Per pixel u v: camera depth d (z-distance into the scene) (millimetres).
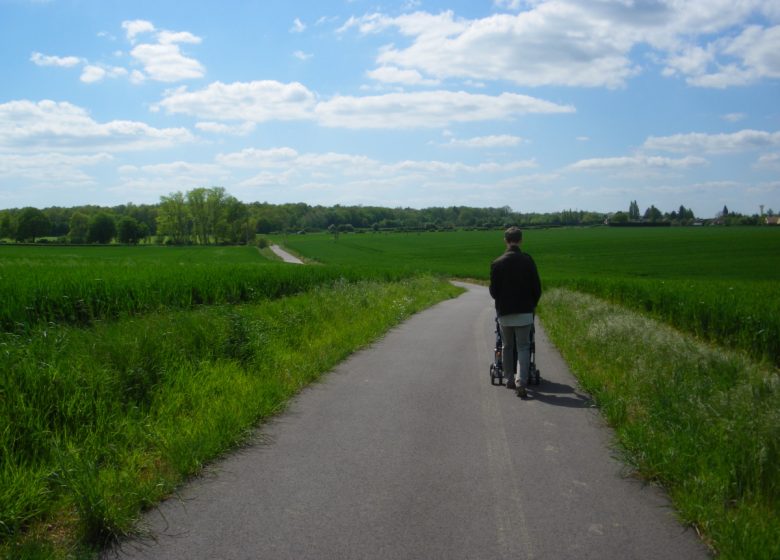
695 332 15664
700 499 4379
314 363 9453
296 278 25016
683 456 5086
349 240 145500
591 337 11328
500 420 6781
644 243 102312
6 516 4098
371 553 3816
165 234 141750
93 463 4879
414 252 103750
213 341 9086
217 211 141625
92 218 133375
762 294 17844
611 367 9000
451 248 113625
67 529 4172
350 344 11547
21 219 126125
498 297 8219
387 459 5512
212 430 5902
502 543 3953
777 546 3686
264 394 7281
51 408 5703
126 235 136625
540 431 6383
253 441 6000
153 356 7609
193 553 3820
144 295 15375
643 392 7223
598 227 187750
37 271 20266
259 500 4613
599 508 4500
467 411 7148
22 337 8375
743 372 8211
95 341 7762
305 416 6895
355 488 4848
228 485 4906
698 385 7004
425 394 7973
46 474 4648
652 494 4770
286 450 5754
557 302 20891
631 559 3762
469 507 4500
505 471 5230
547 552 3842
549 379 9039
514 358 8398
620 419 6535
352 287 22438
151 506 4500
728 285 23031
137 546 3918
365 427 6484
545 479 5055
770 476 4656
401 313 17844
